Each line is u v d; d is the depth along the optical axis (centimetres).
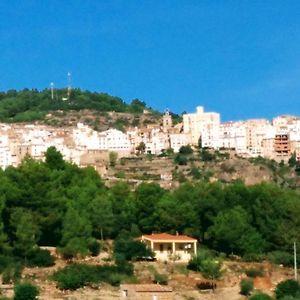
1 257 18625
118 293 17700
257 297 17375
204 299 17938
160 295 17562
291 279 19088
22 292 16700
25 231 19012
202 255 19875
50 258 19012
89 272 18225
